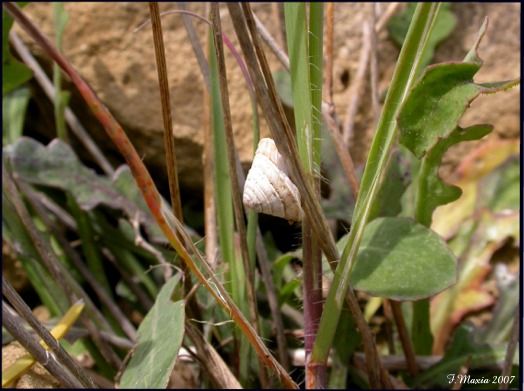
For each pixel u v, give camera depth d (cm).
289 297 11
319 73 7
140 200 12
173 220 5
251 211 9
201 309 10
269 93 6
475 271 13
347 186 12
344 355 9
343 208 12
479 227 13
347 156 10
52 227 12
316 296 7
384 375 8
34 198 12
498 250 13
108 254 13
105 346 10
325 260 8
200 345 9
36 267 11
